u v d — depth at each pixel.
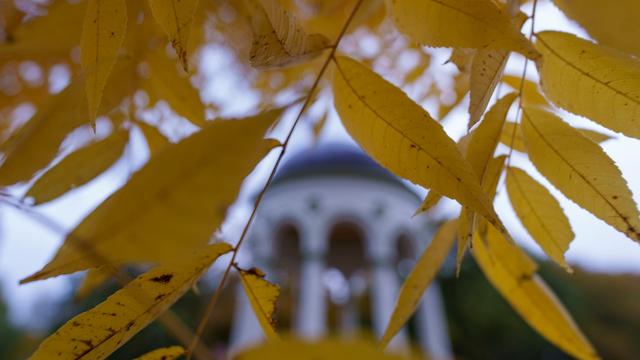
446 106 0.37
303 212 3.62
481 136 0.20
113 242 0.11
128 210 0.11
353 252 4.79
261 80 0.42
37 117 0.19
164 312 0.16
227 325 3.51
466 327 5.45
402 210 3.84
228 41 0.34
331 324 4.80
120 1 0.16
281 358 0.12
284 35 0.17
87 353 0.15
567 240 0.23
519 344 5.26
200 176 0.11
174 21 0.15
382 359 0.12
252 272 0.19
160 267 0.16
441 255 0.25
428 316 3.83
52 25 0.28
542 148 0.21
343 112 0.19
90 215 0.12
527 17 0.19
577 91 0.19
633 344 5.51
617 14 0.16
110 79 0.25
